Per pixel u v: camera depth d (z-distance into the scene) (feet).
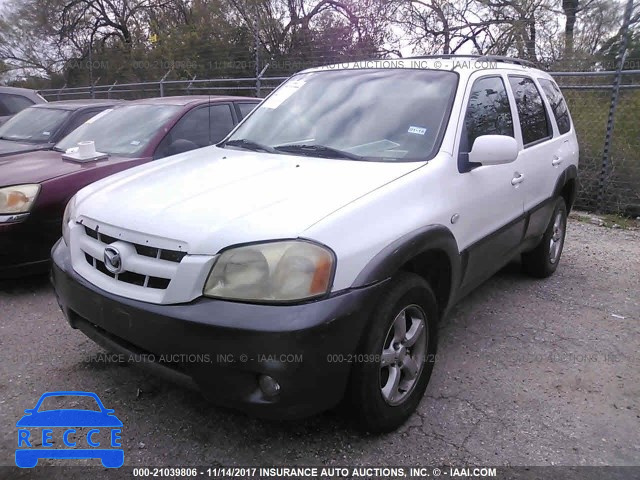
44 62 84.58
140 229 8.41
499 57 14.05
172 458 8.73
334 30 55.67
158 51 68.85
